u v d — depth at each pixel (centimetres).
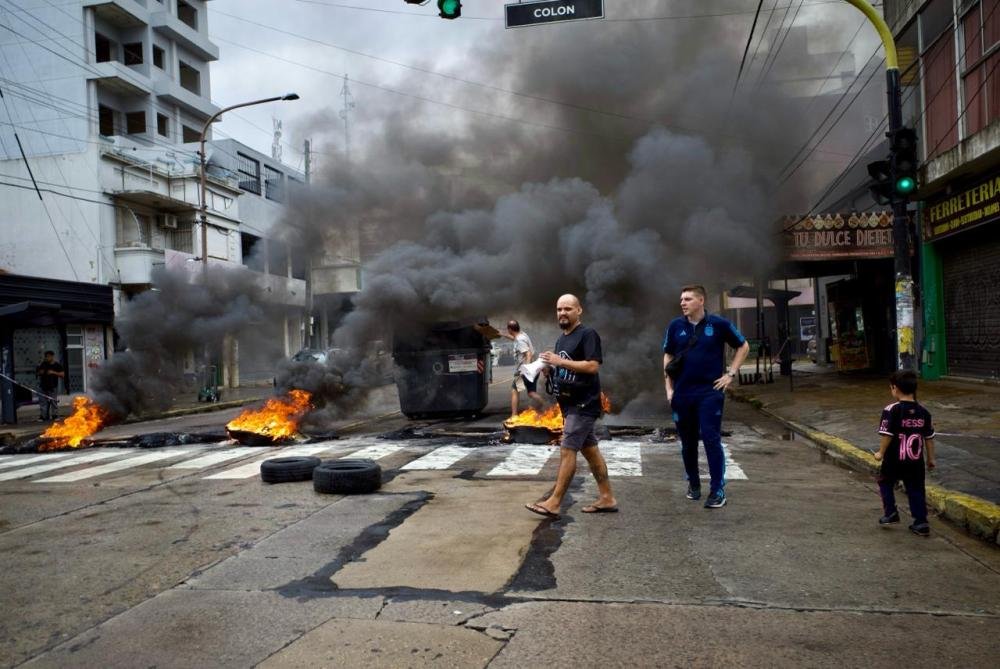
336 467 716
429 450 984
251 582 438
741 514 584
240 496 702
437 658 325
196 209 2753
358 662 323
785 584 416
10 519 635
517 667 316
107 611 397
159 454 1028
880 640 338
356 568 458
